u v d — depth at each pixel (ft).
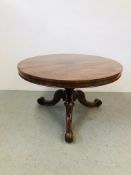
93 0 6.93
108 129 5.63
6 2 6.97
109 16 7.11
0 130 5.51
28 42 7.46
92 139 5.20
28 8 7.04
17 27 7.27
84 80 4.20
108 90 8.07
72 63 5.41
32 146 4.91
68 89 5.44
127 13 7.06
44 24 7.23
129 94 7.88
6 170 4.18
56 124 5.87
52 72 4.64
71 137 5.04
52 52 7.56
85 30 7.29
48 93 7.90
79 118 6.18
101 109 6.74
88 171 4.19
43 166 4.31
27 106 6.89
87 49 7.51
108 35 7.33
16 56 7.64
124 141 5.12
